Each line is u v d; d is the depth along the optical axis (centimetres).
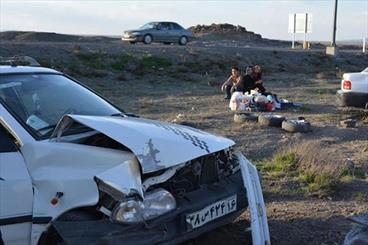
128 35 3725
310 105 1642
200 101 1803
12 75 471
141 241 359
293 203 603
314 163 732
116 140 378
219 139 439
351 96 1460
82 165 376
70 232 354
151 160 370
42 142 391
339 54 4059
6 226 365
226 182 435
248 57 3328
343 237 488
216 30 7719
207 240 477
